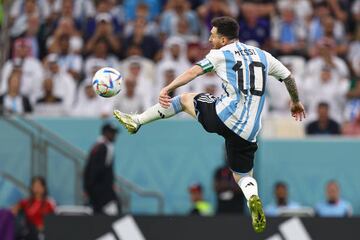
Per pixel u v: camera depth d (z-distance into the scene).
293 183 60.44
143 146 60.38
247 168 32.88
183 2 68.50
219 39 32.91
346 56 66.38
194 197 56.81
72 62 63.84
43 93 61.59
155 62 64.69
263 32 66.62
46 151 58.28
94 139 60.09
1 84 62.22
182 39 66.00
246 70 32.09
